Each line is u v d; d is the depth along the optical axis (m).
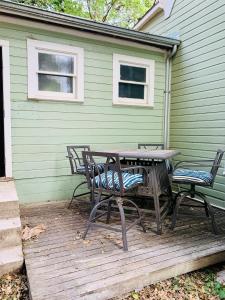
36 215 3.11
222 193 3.51
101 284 1.69
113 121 4.14
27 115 3.48
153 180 2.57
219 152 2.77
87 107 3.90
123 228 2.22
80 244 2.30
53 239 2.41
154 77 4.46
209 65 3.71
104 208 3.25
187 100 4.19
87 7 10.17
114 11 10.70
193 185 2.80
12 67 3.33
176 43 4.28
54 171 3.73
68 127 3.78
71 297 1.56
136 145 4.39
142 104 4.37
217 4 3.53
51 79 3.63
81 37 3.75
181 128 4.35
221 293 1.92
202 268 2.22
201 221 2.95
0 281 1.94
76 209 3.37
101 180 2.40
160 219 2.58
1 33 3.24
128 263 1.96
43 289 1.63
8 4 2.98
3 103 3.33
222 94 3.51
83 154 2.46
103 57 3.95
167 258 2.06
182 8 4.23
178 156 4.40
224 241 2.41
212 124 3.70
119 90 4.20
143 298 1.79
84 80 3.83
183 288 1.96
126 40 4.05
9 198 2.50
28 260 2.00
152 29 5.20
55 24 3.45
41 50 3.51
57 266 1.91
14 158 3.45
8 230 2.19
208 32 3.71
